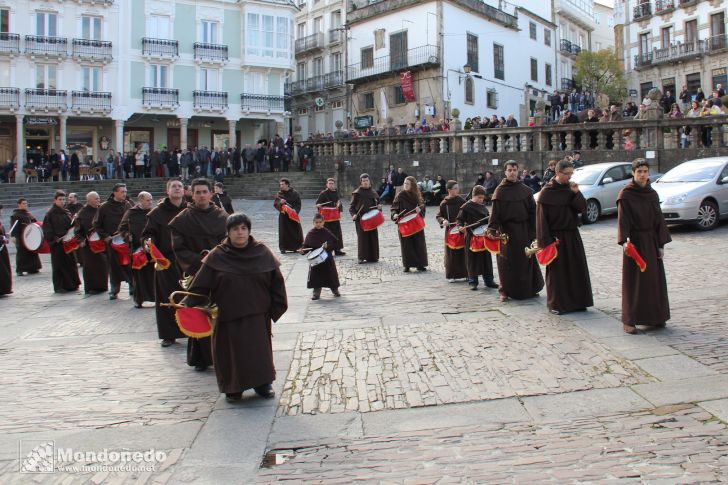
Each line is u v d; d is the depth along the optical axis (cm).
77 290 1255
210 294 554
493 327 773
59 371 683
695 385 546
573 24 5459
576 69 5294
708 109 2170
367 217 1376
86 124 3853
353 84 4316
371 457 443
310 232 1017
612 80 4534
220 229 688
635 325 718
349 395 568
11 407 571
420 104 3869
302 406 547
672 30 4469
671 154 2092
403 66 3872
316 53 4781
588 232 1619
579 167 2056
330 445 467
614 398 529
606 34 6253
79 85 3725
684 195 1520
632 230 714
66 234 1216
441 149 2806
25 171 3447
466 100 3919
